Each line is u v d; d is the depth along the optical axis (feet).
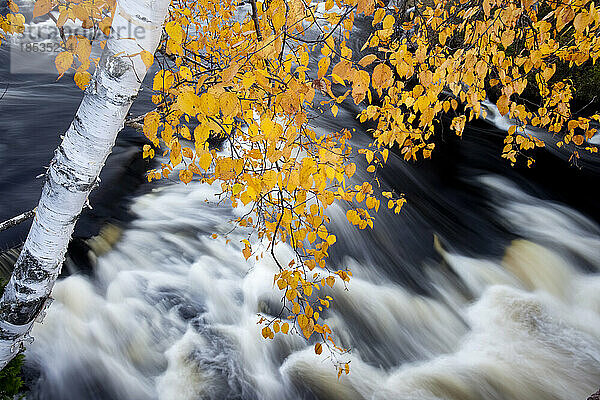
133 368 13.93
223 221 20.33
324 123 30.91
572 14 8.62
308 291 8.68
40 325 14.05
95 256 17.02
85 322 14.66
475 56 8.82
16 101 28.66
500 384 14.67
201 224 19.97
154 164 23.75
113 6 6.53
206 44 9.64
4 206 19.03
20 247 16.37
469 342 16.37
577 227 23.34
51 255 7.81
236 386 13.89
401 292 18.45
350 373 14.79
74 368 13.38
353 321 16.67
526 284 19.12
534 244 21.54
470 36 8.82
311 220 8.07
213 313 16.06
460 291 18.84
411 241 21.50
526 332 16.69
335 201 21.95
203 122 5.41
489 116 35.65
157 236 18.81
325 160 6.95
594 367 15.25
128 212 19.86
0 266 15.15
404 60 7.63
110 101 6.02
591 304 18.04
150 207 20.53
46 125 26.32
